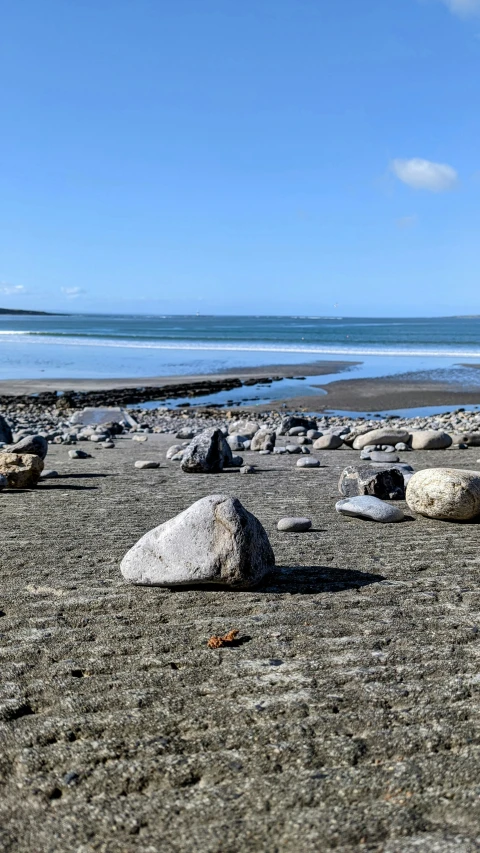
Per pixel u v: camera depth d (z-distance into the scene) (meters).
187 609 3.51
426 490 5.45
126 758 2.24
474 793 2.01
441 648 2.98
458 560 4.32
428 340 61.38
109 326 109.75
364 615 3.38
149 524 5.52
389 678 2.71
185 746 2.29
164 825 1.92
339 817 1.92
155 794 2.06
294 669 2.81
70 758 2.25
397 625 3.24
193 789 2.08
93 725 2.43
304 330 89.50
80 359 40.31
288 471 8.60
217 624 3.30
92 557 4.50
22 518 5.79
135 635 3.19
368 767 2.16
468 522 5.39
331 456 10.23
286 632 3.19
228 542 3.68
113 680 2.76
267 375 31.53
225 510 3.78
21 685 2.73
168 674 2.80
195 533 3.75
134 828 1.91
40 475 7.61
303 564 4.27
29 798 2.06
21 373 32.72
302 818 1.92
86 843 1.85
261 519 5.64
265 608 3.50
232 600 3.62
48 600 3.67
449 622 3.27
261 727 2.39
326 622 3.30
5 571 4.20
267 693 2.62
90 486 7.50
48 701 2.61
